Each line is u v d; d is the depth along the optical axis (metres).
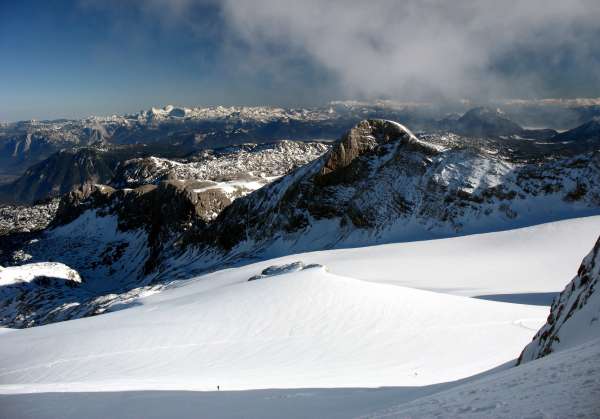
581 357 10.73
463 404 9.61
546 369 10.71
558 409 7.73
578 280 19.19
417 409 10.27
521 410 8.16
